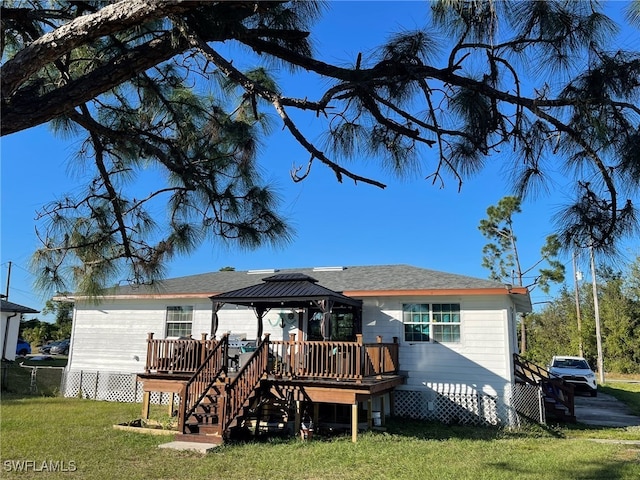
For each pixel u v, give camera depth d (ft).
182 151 14.82
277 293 38.50
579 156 10.69
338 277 53.83
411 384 45.39
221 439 31.68
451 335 45.34
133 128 14.52
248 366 34.71
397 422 42.52
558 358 73.15
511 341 46.93
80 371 56.29
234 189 15.35
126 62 9.89
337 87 9.86
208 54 9.07
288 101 9.37
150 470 25.36
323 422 41.04
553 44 9.80
